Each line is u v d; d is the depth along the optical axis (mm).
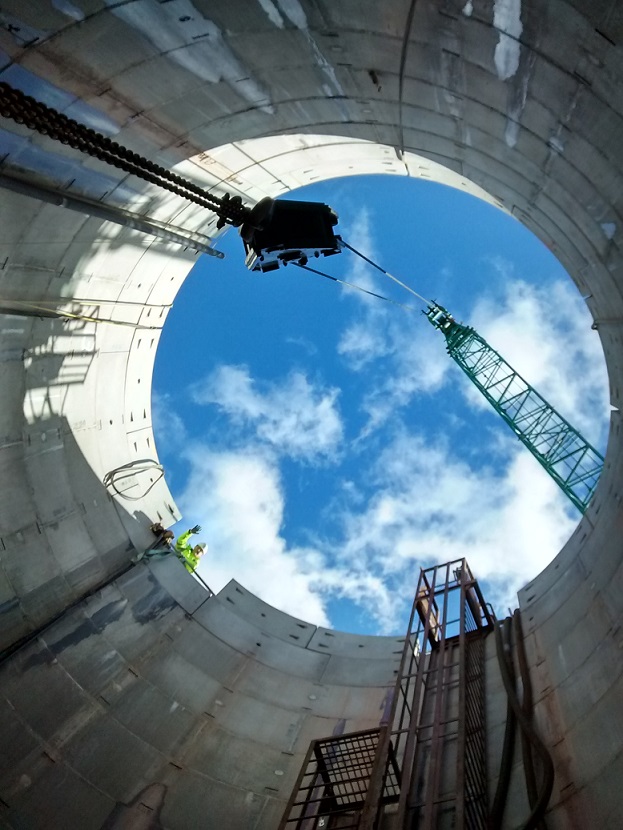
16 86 7602
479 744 9188
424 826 7172
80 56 7523
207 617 15305
